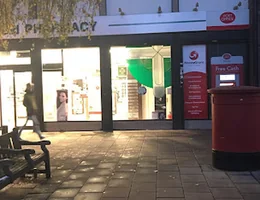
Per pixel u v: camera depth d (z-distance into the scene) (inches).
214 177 253.9
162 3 479.2
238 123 262.2
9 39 493.0
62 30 356.5
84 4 441.4
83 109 503.2
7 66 509.7
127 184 243.1
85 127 500.7
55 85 504.7
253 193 218.2
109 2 485.4
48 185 245.9
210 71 479.8
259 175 255.3
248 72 473.4
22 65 507.5
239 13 465.7
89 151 358.3
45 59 502.6
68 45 491.2
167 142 397.1
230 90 259.4
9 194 227.9
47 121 506.6
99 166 295.4
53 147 383.9
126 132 475.2
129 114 498.0
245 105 260.7
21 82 511.5
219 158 271.0
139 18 476.7
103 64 490.3
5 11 325.4
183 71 482.3
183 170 275.9
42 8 342.6
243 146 263.1
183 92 484.1
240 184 236.2
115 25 479.8
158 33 478.0
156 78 492.1
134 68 493.7
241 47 474.3
